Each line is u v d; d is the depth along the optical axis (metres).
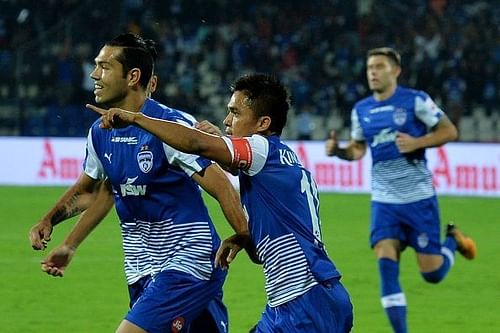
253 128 16.34
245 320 29.84
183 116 18.12
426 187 28.86
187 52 90.00
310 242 15.98
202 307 17.97
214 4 92.62
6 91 84.81
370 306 32.38
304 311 15.75
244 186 16.14
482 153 66.00
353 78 85.38
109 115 15.15
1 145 73.25
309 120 79.62
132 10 91.56
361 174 68.50
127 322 17.41
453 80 82.69
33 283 36.31
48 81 85.12
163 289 17.55
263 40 89.94
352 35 89.06
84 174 19.03
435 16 89.25
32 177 72.88
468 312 31.72
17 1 93.50
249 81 16.42
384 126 29.27
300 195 16.05
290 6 91.94
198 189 18.12
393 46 87.69
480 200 64.19
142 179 17.67
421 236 28.75
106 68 17.92
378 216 28.78
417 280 37.88
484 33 86.81
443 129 29.00
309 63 86.75
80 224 19.14
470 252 31.77
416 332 28.70
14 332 28.06
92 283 36.38
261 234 16.06
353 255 43.28
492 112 80.88
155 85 18.77
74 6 94.19
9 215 56.28
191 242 17.84
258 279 37.41
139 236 18.22
